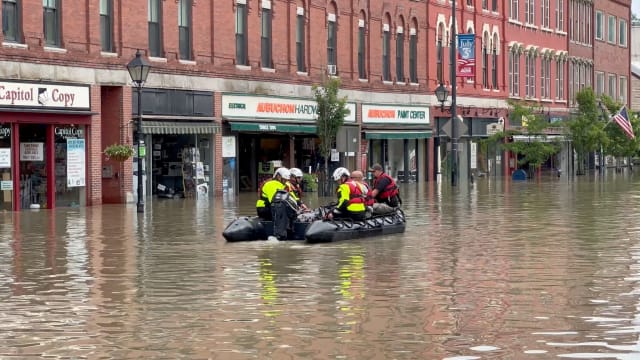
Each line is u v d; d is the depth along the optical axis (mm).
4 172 33312
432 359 11219
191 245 22719
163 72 40094
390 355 11430
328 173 48969
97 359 11406
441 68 62156
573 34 81688
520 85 72000
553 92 77875
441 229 26703
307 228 23031
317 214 24250
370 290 16016
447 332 12633
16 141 33531
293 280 17141
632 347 11695
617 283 16609
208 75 42656
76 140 36031
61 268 18859
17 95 33344
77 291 16094
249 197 42469
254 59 45719
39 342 12273
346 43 53031
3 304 14891
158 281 17109
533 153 63812
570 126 70625
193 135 42375
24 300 15242
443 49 62281
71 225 28203
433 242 23297
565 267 18688
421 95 59688
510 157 69938
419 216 31469
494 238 24234
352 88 53219
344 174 24344
